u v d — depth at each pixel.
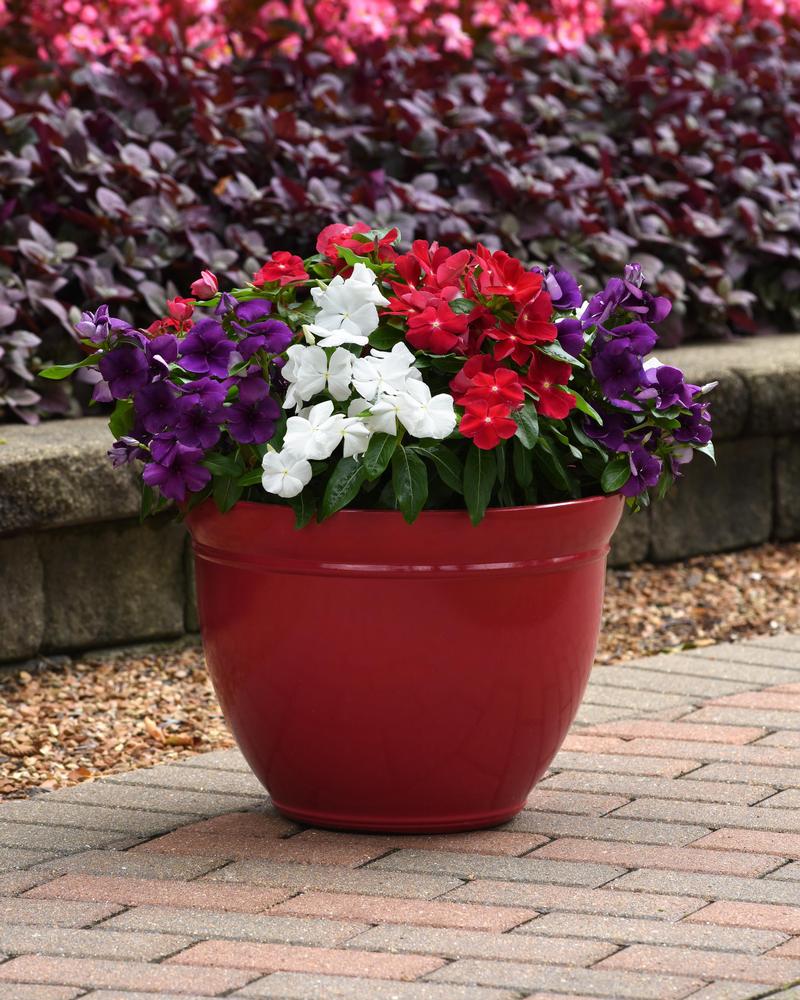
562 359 3.26
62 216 5.74
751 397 6.09
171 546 5.11
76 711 4.54
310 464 3.24
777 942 2.93
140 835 3.50
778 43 8.49
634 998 2.69
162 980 2.76
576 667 3.46
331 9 7.32
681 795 3.75
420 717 3.32
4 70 6.26
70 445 4.78
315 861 3.33
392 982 2.75
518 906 3.10
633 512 3.64
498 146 6.53
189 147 6.13
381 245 3.56
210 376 3.41
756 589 5.96
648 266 6.57
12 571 4.78
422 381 3.36
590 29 7.96
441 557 3.23
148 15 6.94
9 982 2.76
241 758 4.06
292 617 3.29
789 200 7.20
